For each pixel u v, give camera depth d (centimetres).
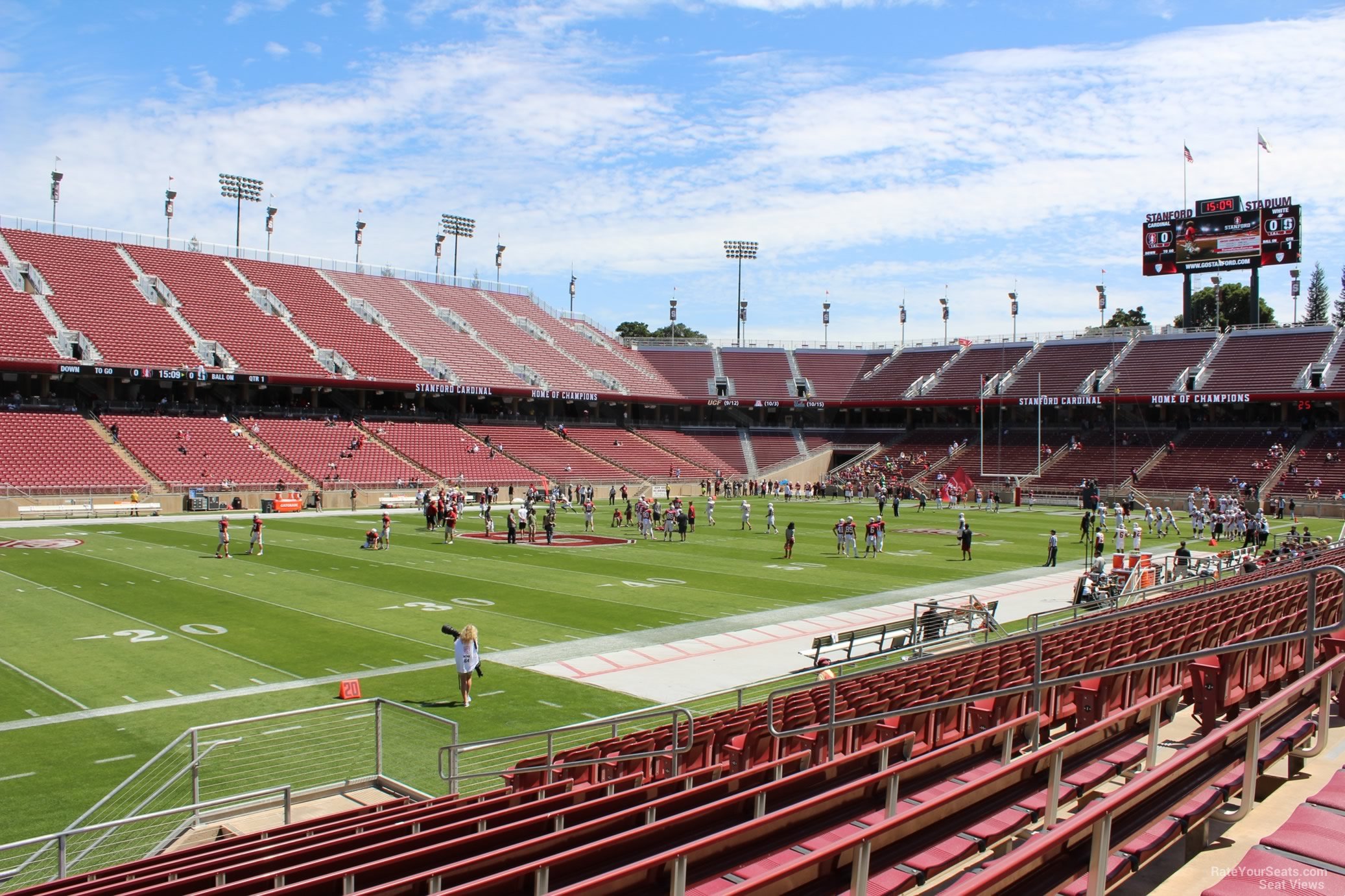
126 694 1894
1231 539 5006
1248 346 8144
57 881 959
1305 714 980
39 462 5538
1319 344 7838
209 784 1423
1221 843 764
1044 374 8850
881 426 10025
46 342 6144
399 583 3253
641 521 4906
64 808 1339
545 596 3047
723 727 1299
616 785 1105
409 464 6988
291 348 7325
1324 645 1127
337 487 6341
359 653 2262
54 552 3825
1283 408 7850
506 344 9025
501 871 753
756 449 9531
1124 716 945
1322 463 6988
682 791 1051
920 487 8038
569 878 792
